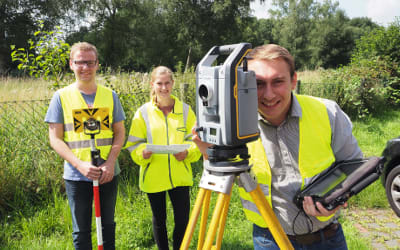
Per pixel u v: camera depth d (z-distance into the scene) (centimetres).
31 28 2938
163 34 3669
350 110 992
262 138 156
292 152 151
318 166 150
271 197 157
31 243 327
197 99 143
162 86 288
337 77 1031
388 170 405
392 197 395
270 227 139
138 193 434
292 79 142
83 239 261
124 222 363
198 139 157
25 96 498
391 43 1229
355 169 142
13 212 382
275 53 134
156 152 261
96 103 272
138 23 3588
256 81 135
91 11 3447
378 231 367
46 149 439
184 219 292
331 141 156
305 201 135
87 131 258
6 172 403
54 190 408
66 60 471
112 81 550
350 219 394
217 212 136
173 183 283
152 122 294
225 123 129
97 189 251
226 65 126
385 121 961
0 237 336
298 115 147
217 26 3675
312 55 5678
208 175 143
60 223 366
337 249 161
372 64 1127
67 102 265
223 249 317
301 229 155
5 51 2855
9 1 2916
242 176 137
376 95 1058
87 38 3416
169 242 335
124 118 293
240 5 3588
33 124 443
